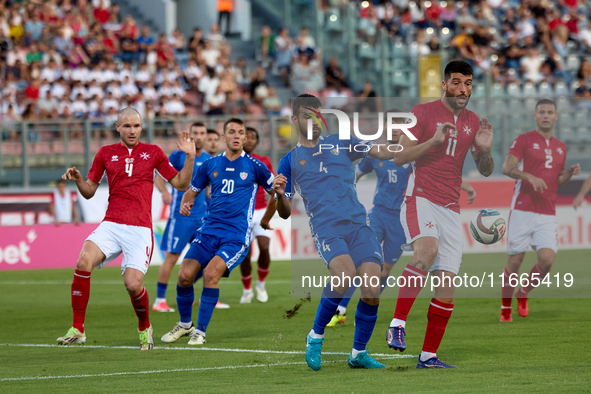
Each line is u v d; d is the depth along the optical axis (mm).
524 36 87375
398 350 20109
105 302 36219
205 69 73938
